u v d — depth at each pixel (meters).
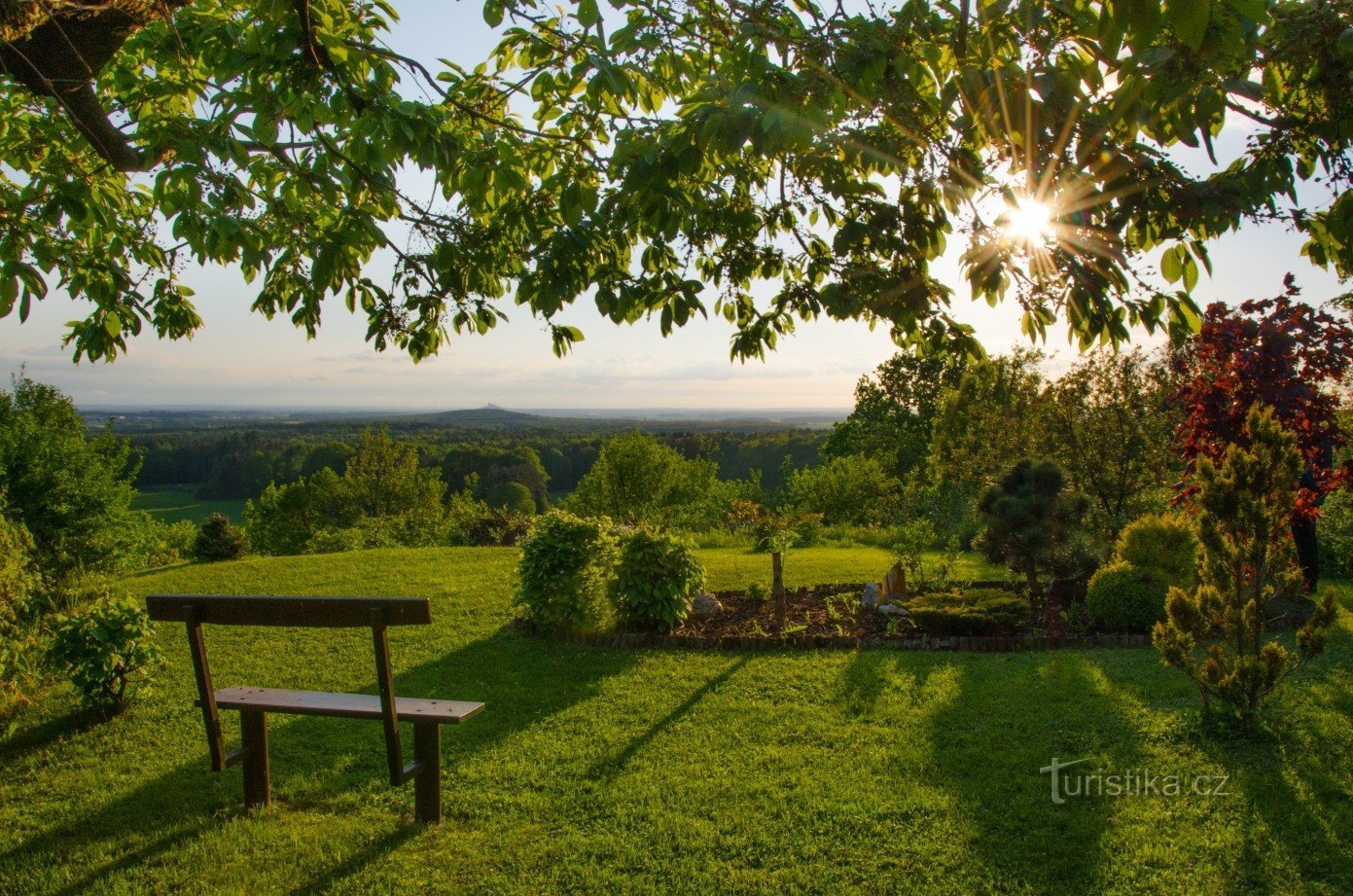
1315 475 7.68
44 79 2.79
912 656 7.26
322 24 3.15
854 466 26.42
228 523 17.17
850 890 3.66
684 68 3.25
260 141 2.99
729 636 7.84
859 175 3.29
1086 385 10.83
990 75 2.19
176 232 2.63
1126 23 1.40
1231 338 7.48
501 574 12.16
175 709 6.44
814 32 2.56
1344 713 5.30
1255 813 4.13
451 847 4.14
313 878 3.90
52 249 3.61
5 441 15.58
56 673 6.73
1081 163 2.25
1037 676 6.50
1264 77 2.34
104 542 16.66
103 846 4.24
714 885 3.74
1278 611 7.48
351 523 37.06
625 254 3.68
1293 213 2.40
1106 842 3.96
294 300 4.01
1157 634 5.23
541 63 3.69
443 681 7.01
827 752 5.19
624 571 8.20
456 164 3.42
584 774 4.98
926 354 3.40
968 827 4.16
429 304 3.72
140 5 2.85
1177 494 8.26
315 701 4.48
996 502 8.94
